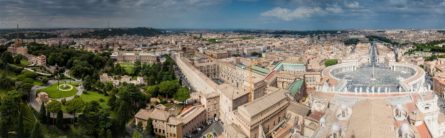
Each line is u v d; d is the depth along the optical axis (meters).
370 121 185.75
